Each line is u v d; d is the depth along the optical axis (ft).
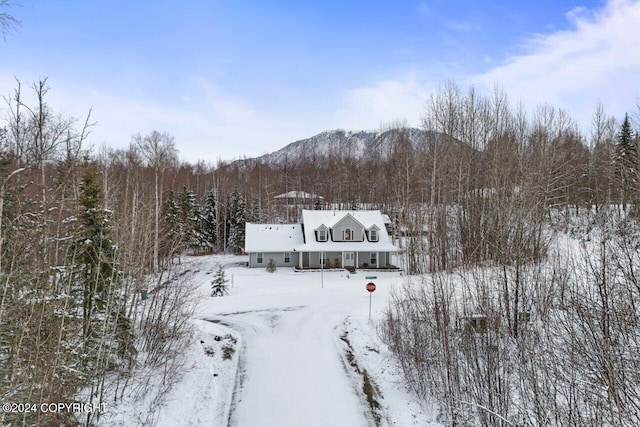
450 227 97.25
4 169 28.94
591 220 53.06
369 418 32.48
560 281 30.94
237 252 165.48
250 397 36.06
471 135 108.68
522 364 27.27
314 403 34.88
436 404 34.17
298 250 123.65
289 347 50.03
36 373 22.71
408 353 38.93
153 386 35.76
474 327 32.55
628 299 25.07
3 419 20.92
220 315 66.49
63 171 43.47
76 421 26.78
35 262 24.56
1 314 20.92
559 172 91.71
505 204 50.47
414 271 105.70
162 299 50.70
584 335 23.39
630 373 21.88
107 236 34.42
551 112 118.93
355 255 127.03
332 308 70.28
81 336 31.76
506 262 36.86
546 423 23.41
